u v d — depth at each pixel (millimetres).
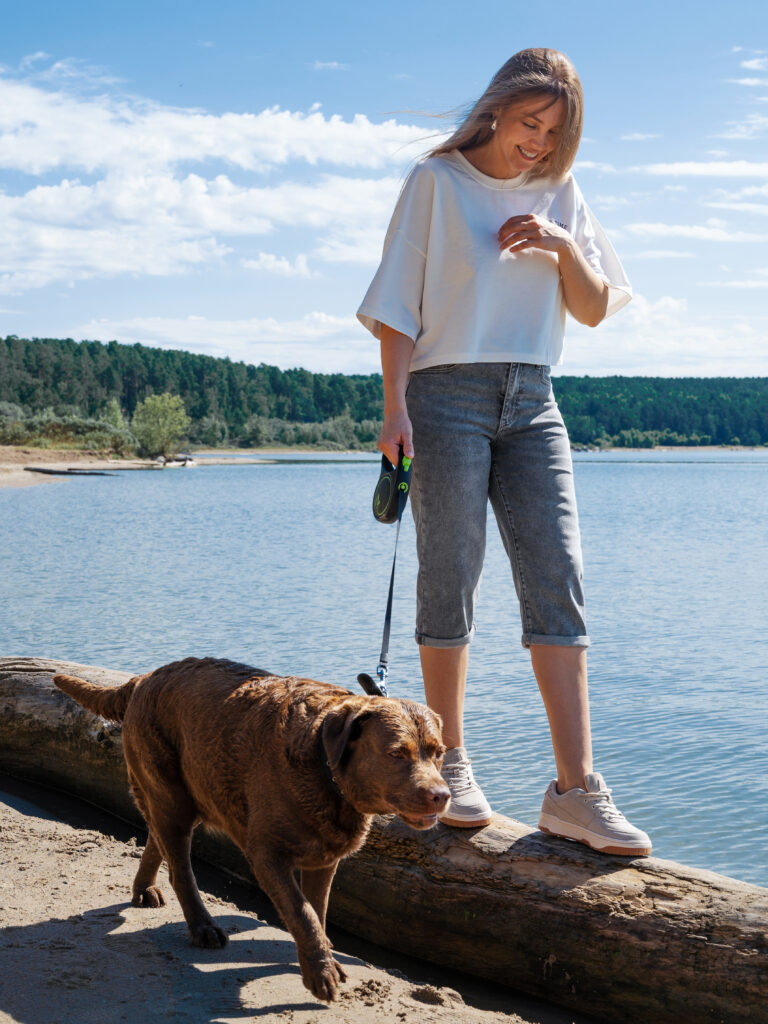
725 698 10164
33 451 114375
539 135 3639
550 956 3506
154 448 129500
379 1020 2977
